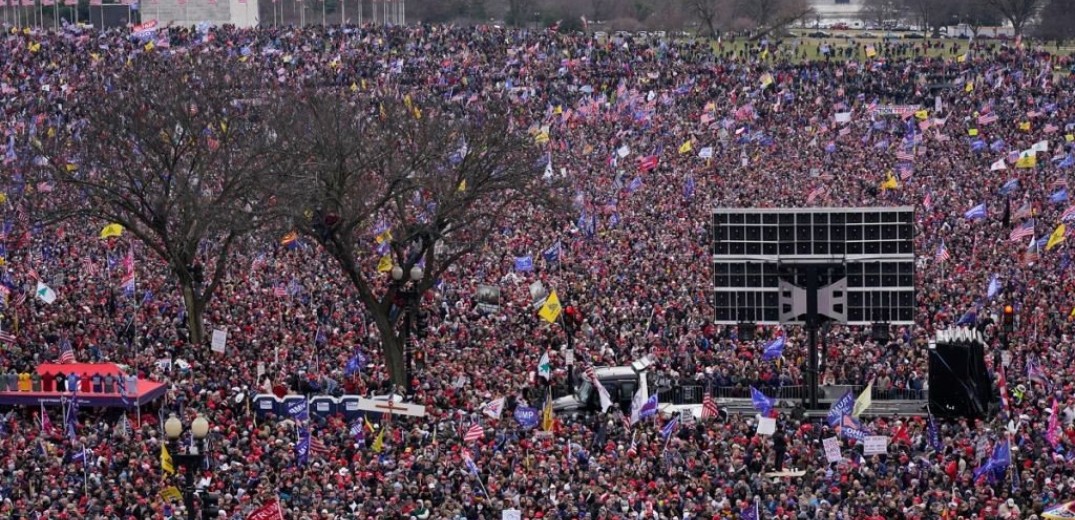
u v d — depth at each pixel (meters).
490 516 165.00
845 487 174.62
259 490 169.62
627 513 163.75
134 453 188.25
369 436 198.62
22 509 167.62
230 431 198.75
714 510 166.88
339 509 168.38
